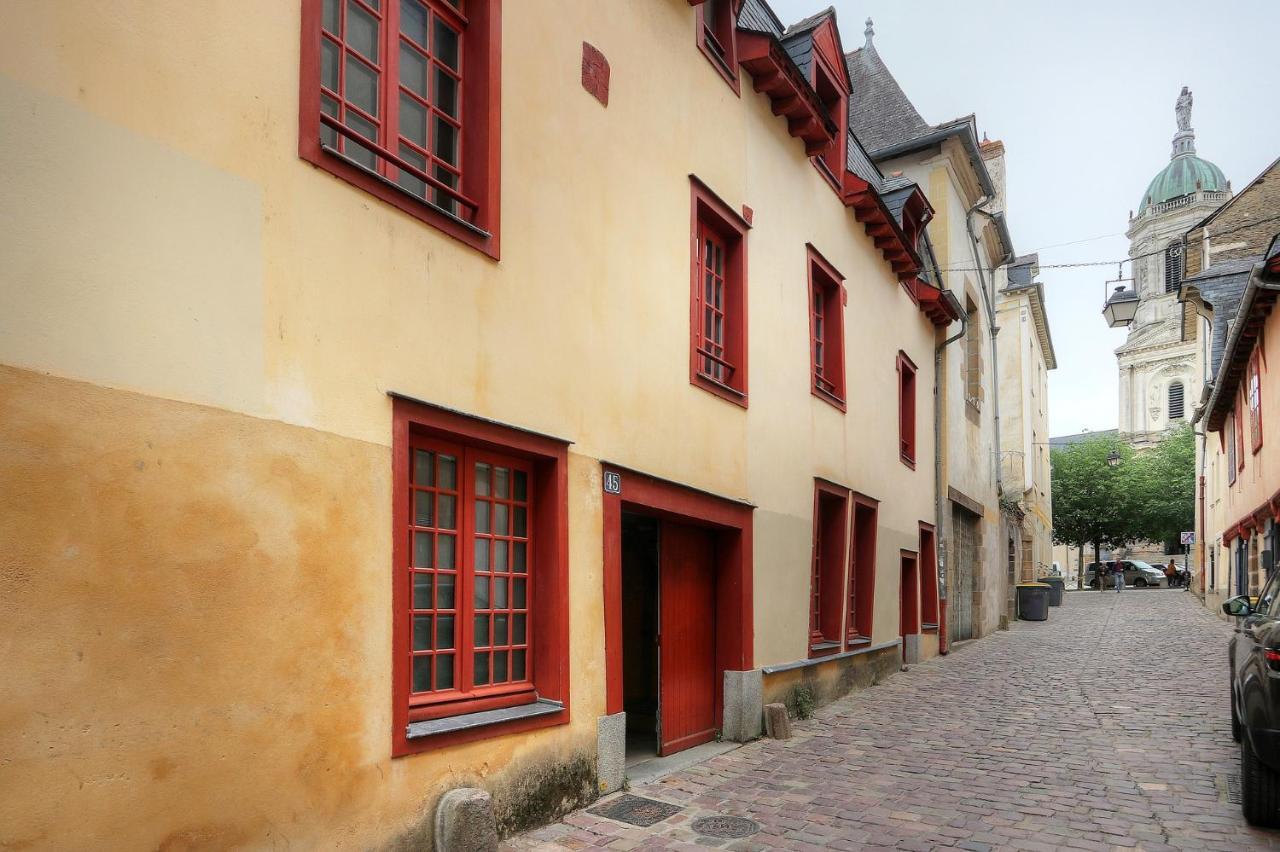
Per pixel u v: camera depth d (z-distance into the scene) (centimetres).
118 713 322
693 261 793
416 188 512
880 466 1309
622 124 688
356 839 416
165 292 350
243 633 370
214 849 353
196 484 356
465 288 512
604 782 618
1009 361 3241
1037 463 3666
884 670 1291
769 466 925
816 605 1069
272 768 378
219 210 373
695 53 812
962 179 1948
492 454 557
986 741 843
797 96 962
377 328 448
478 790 476
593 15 658
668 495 726
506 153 552
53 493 308
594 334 638
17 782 292
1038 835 559
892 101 2006
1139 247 7819
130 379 335
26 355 303
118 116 337
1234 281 1927
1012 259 2402
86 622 315
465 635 522
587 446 622
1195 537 3381
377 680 434
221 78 377
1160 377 7475
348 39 473
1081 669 1389
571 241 616
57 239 315
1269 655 541
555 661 577
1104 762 752
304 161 413
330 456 417
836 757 773
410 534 491
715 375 866
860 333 1245
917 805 624
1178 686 1175
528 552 587
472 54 548
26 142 308
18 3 309
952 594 1798
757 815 595
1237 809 611
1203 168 7894
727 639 848
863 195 1188
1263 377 1451
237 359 377
